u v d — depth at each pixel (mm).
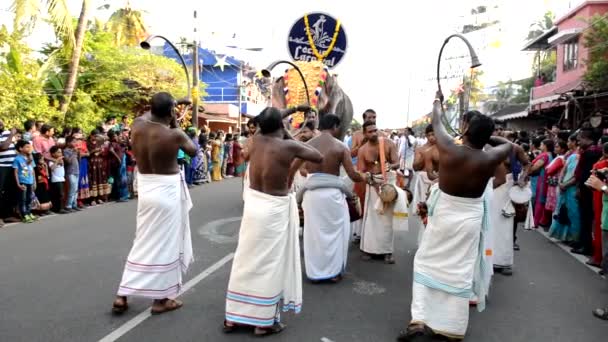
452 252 3930
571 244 7715
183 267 4734
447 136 3969
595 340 4141
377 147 6527
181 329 4160
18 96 13352
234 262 4094
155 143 4258
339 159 5461
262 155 4035
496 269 6176
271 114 4094
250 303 4008
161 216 4336
